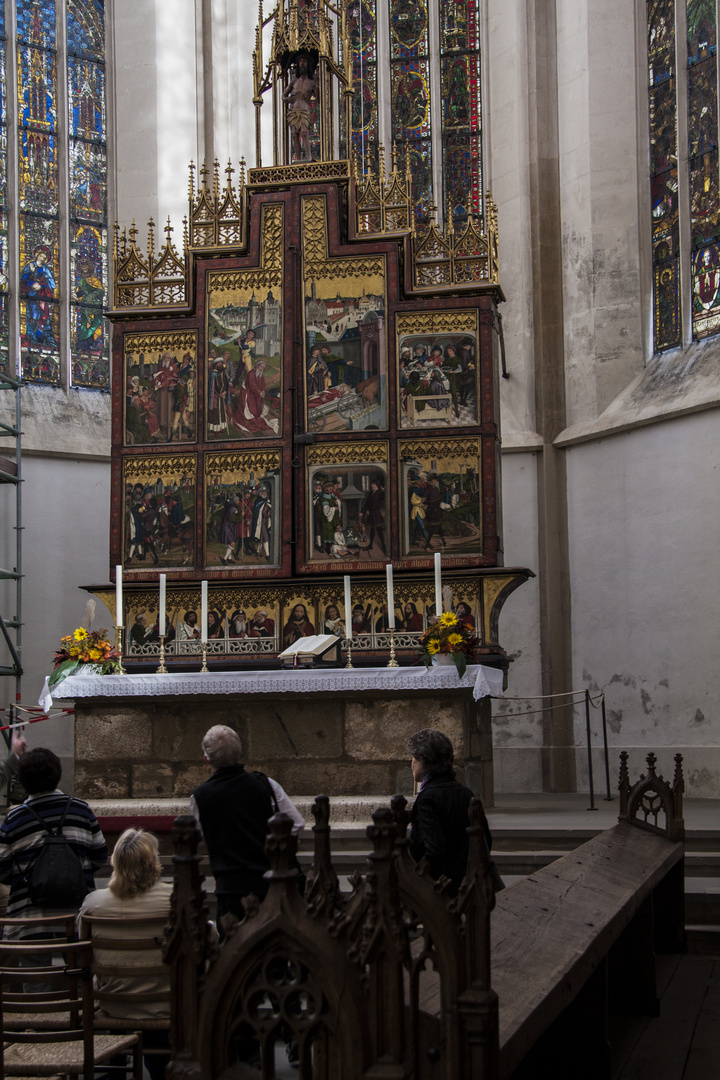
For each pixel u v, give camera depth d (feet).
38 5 60.54
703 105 54.85
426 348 44.75
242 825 16.74
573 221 58.44
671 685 51.80
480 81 61.93
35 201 59.62
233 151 63.52
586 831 32.58
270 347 45.60
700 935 25.67
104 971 15.31
